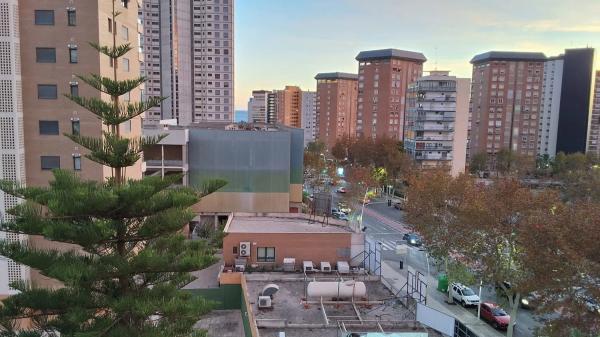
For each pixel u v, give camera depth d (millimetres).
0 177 27219
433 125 84188
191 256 11555
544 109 114125
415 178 39281
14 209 10711
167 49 99312
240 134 45062
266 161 45406
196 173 45094
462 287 31656
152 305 10617
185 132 43281
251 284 25578
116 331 10875
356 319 19938
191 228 43969
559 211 22484
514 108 102875
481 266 27562
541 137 115188
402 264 39188
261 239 30906
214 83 101812
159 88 100938
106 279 11102
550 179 82062
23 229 10680
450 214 31219
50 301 10992
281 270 30078
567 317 18875
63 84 28578
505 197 26062
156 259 10695
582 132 109750
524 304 29453
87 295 11227
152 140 12133
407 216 34969
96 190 10344
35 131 28641
